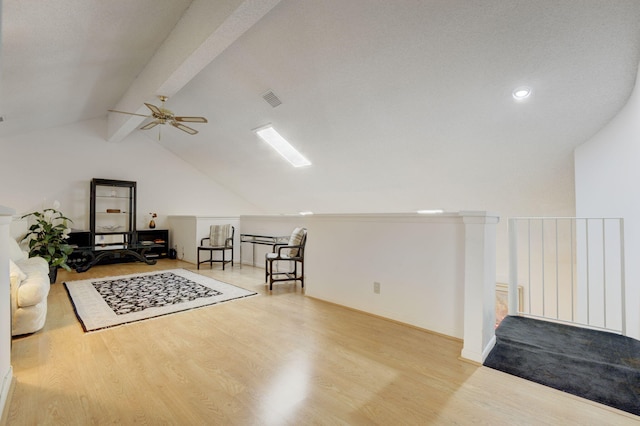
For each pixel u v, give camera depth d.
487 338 2.26
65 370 2.00
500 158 3.68
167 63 3.40
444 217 2.62
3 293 1.68
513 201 4.28
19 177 5.43
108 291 3.99
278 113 4.30
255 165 6.12
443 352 2.31
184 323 2.87
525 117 3.07
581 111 2.85
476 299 2.16
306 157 5.11
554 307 4.61
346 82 3.41
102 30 2.82
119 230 6.38
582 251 3.33
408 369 2.06
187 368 2.04
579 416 1.59
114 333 2.63
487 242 2.22
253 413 1.60
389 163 4.48
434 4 2.43
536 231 4.41
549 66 2.56
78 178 5.99
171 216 7.04
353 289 3.31
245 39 3.29
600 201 2.98
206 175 7.66
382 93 3.39
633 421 1.55
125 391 1.78
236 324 2.85
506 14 2.33
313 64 3.32
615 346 2.38
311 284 3.79
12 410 1.59
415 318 2.81
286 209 7.59
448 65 2.85
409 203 5.31
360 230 3.26
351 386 1.85
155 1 2.67
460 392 1.80
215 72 3.96
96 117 6.16
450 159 3.97
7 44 2.49
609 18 2.15
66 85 3.82
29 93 3.64
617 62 2.39
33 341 2.46
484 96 3.01
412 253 2.84
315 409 1.63
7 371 1.76
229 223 6.48
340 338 2.55
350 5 2.62
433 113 3.40
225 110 4.69
